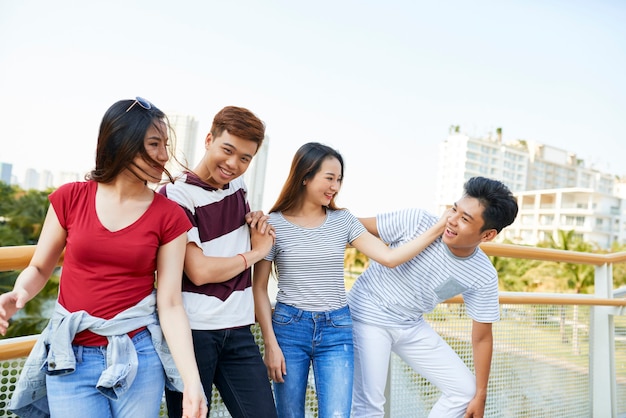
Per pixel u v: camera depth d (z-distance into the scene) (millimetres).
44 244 1100
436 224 1610
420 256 1669
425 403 1972
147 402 1103
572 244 39406
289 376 1486
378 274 1737
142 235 1088
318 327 1501
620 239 71625
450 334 1979
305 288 1503
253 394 1328
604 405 2385
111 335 1063
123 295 1084
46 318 19625
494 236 1582
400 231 1720
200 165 1396
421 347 1729
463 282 1680
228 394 1351
